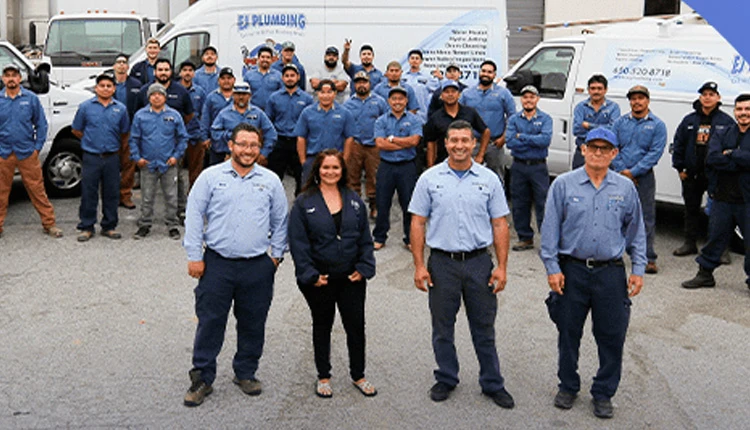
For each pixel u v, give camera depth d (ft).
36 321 22.25
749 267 25.25
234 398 17.56
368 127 33.83
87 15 52.54
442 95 28.55
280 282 26.00
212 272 17.03
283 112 33.22
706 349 20.83
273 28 39.81
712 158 24.93
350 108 33.88
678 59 31.42
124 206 36.06
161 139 30.53
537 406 17.33
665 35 31.99
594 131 16.11
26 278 26.08
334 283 17.30
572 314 16.79
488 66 31.09
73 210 35.37
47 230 31.35
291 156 33.68
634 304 24.39
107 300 24.07
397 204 38.09
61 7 56.70
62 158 37.32
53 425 16.19
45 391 17.79
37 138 30.42
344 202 17.08
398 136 28.68
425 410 17.04
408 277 26.73
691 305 24.32
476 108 31.35
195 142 34.58
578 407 17.31
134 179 38.60
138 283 25.72
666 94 31.32
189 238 16.92
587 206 16.33
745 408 17.38
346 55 39.17
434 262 17.25
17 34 68.69
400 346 20.68
